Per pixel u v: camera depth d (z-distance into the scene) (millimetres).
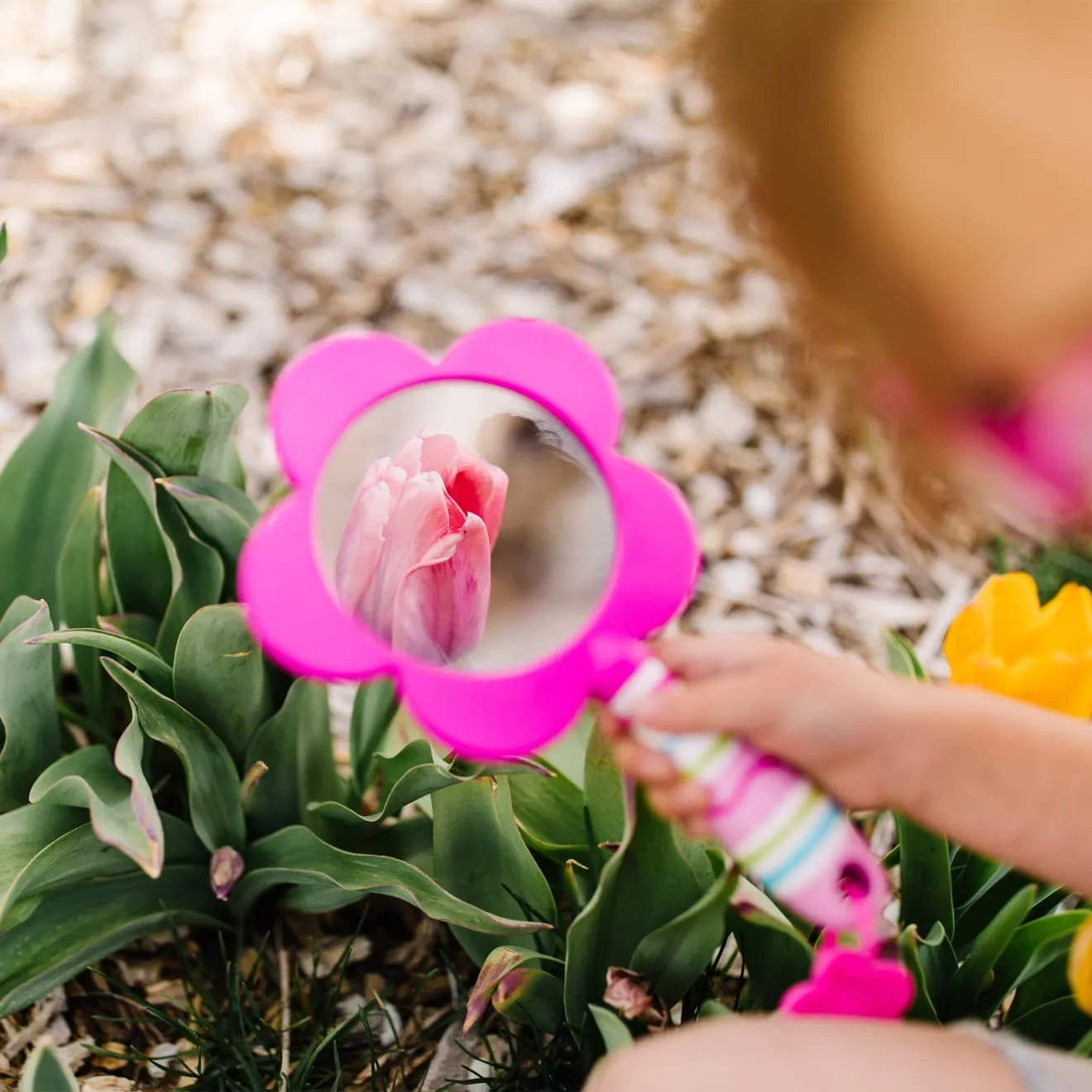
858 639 1475
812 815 601
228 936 1031
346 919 1056
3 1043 953
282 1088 903
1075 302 446
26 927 853
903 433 598
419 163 2064
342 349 706
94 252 1824
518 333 730
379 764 1011
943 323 477
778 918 741
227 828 938
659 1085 597
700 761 597
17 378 1627
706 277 1916
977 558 1551
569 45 2330
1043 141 430
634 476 690
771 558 1553
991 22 439
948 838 842
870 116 456
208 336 1744
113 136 2029
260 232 1909
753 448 1676
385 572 652
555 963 887
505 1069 898
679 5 2438
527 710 632
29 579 1015
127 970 1000
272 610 653
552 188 2045
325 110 2139
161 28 2250
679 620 1473
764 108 485
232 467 988
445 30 2332
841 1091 593
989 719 635
